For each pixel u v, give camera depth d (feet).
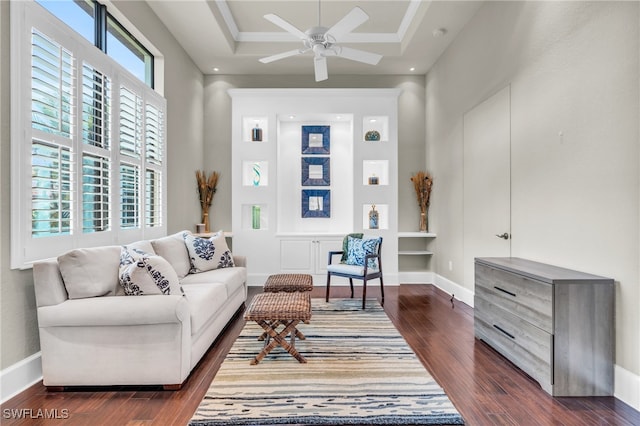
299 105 16.90
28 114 6.77
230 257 12.75
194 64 16.56
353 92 16.71
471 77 12.96
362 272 12.83
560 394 6.71
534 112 9.30
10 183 6.55
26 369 6.90
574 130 7.85
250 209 17.49
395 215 16.92
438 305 13.33
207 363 8.20
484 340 9.37
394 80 18.11
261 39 15.72
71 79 7.90
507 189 10.61
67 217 7.95
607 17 6.95
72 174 7.96
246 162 17.61
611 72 6.86
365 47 15.85
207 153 17.88
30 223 6.84
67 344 6.78
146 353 6.84
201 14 12.53
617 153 6.73
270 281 11.16
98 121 9.04
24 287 6.90
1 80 6.36
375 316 11.80
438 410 6.13
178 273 10.59
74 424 5.79
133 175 10.64
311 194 18.16
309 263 16.93
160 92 13.07
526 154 9.66
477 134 12.53
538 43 9.12
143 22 11.60
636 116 6.35
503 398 6.65
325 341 9.44
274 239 16.93
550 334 6.76
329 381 7.16
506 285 8.33
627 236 6.53
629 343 6.48
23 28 6.68
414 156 18.19
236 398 6.50
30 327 7.06
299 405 6.27
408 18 14.24
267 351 8.05
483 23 12.05
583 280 6.74
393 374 7.48
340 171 18.19
